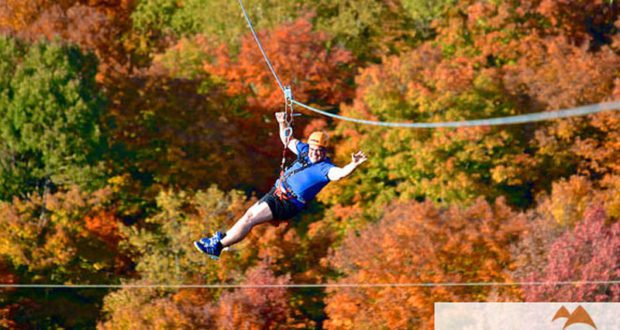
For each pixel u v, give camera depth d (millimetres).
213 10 180250
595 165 142375
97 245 134625
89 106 143500
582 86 146500
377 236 117625
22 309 129250
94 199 136000
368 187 146250
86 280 133375
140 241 123188
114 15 197750
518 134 148750
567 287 106125
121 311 110250
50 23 168500
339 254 118188
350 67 167250
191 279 118625
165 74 159000
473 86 145750
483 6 161750
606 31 179625
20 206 130625
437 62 152625
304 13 170875
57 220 133000
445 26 172375
